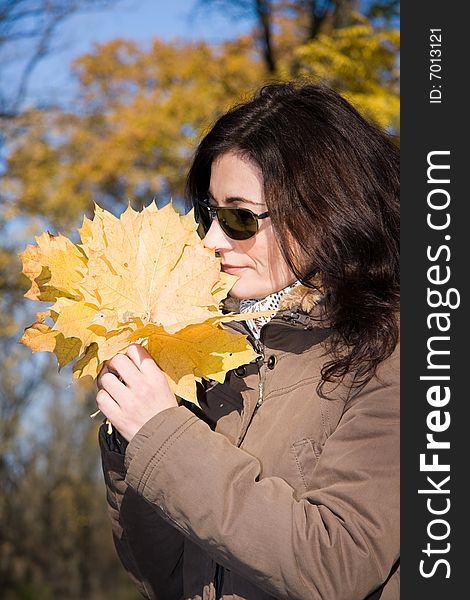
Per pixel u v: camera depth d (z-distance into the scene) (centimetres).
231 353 163
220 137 182
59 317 155
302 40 1154
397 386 159
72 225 1246
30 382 2055
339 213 174
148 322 160
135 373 158
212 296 162
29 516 2566
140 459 154
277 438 166
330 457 156
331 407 164
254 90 228
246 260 177
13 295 1238
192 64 1274
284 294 179
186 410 158
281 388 172
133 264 163
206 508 149
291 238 173
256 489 151
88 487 2706
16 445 2297
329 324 170
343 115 186
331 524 147
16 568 2488
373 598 157
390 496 151
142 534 195
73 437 2703
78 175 1237
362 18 927
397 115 877
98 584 2748
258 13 1152
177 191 1241
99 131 1279
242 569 150
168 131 1220
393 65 926
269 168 174
